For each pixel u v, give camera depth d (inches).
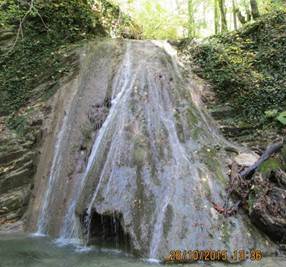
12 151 356.5
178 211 235.6
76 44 429.1
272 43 374.3
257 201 237.8
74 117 334.3
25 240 273.3
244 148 310.5
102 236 249.9
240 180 257.6
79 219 262.8
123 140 280.2
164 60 364.8
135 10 614.9
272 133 322.7
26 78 416.2
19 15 443.2
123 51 381.4
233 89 356.2
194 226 228.5
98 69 367.6
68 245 257.1
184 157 271.0
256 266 207.5
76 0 474.9
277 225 230.2
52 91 392.2
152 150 272.8
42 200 311.1
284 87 342.0
